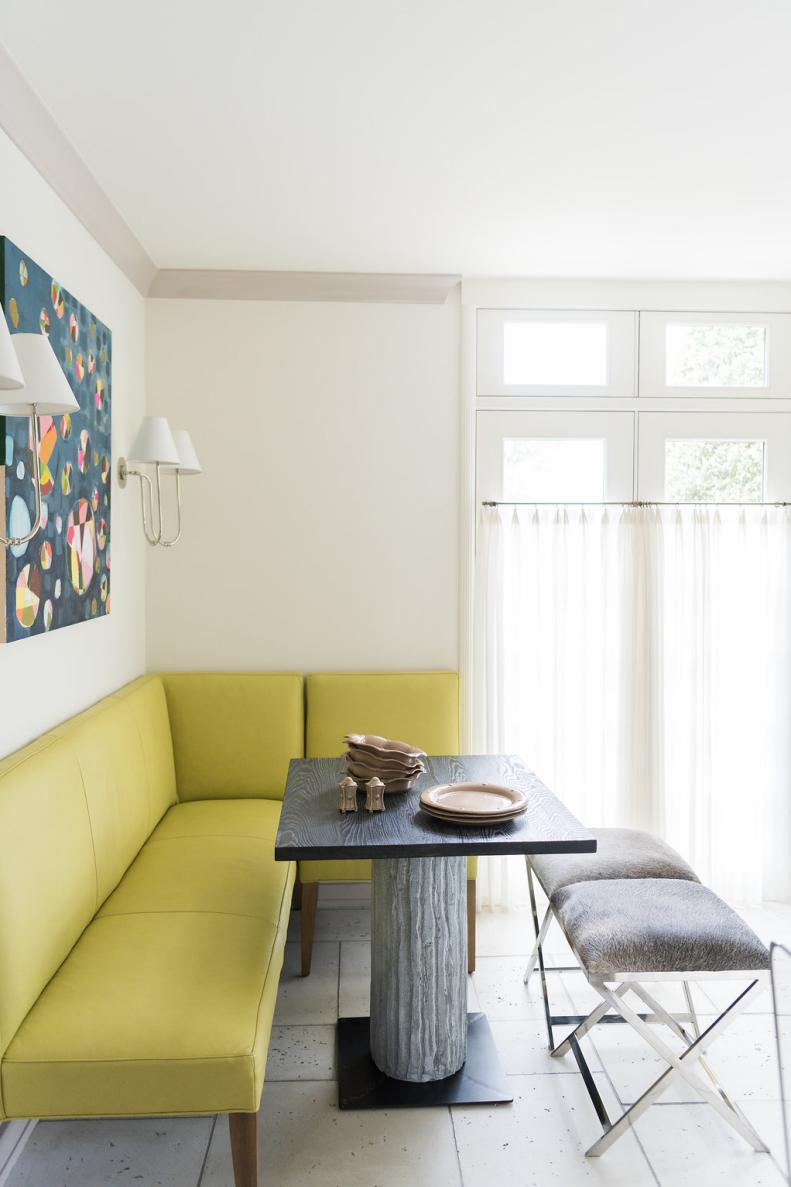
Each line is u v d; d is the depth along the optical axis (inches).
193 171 96.4
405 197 103.7
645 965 79.4
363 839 78.4
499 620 135.0
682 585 136.6
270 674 132.7
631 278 134.7
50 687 91.2
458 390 136.1
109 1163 78.3
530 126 86.0
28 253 83.9
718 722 137.4
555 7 67.1
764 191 102.0
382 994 90.5
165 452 109.8
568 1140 82.0
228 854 103.8
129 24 69.0
